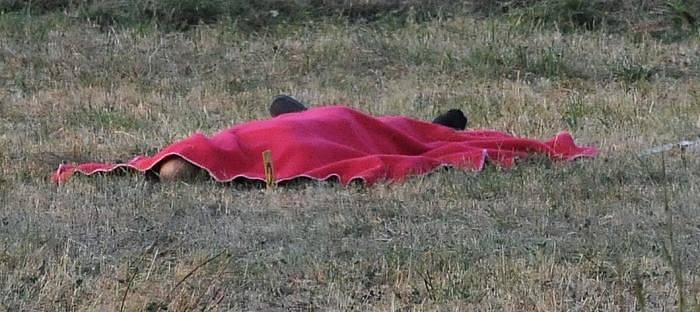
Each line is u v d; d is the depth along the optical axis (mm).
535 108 38969
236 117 37906
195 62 47250
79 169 27953
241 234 22828
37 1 54781
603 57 47312
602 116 37312
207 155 27484
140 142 33625
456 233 22875
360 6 54844
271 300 19141
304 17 54031
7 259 20688
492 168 28391
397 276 19953
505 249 21641
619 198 25734
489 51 47062
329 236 22703
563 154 30047
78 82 43812
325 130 28844
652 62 46969
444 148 29594
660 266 20578
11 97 40688
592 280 19875
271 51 48250
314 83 44438
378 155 28203
